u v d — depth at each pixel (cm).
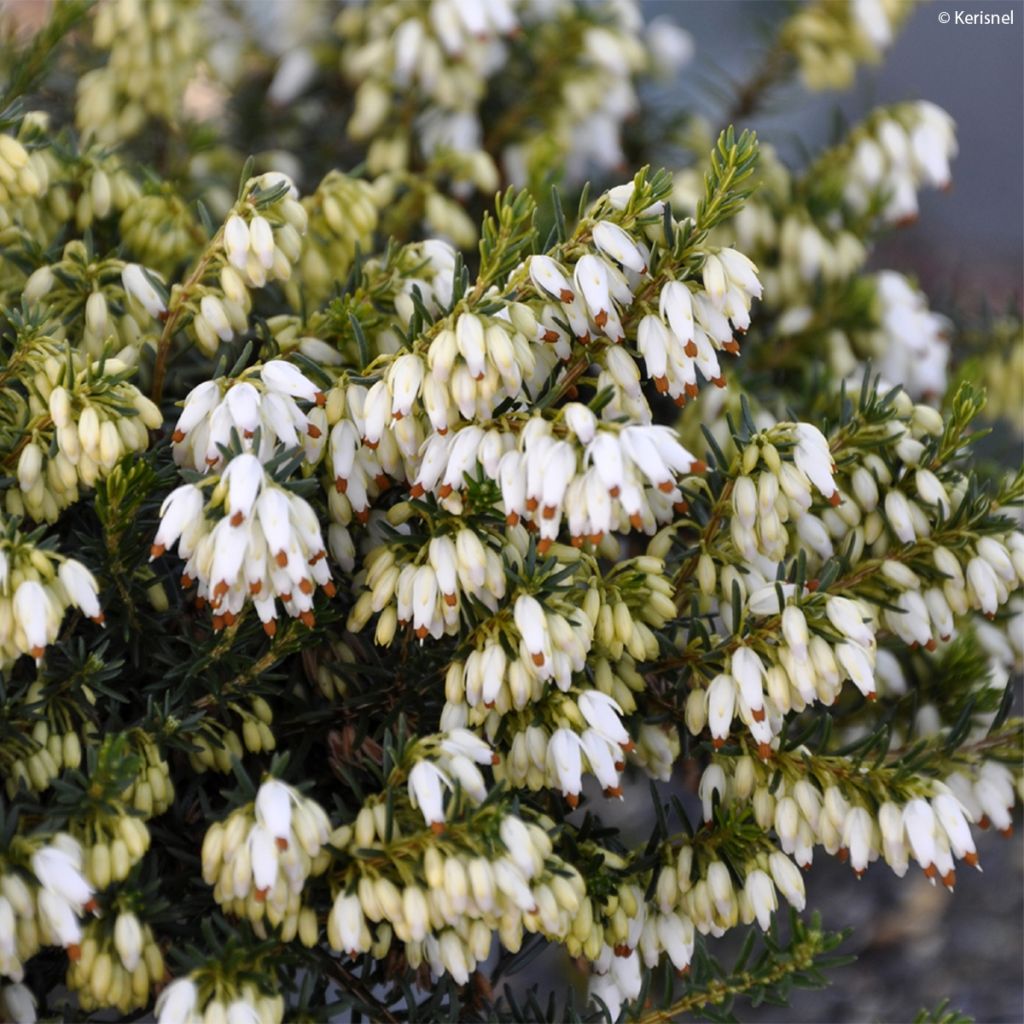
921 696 46
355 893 41
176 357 44
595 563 42
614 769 41
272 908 40
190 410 41
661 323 41
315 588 42
